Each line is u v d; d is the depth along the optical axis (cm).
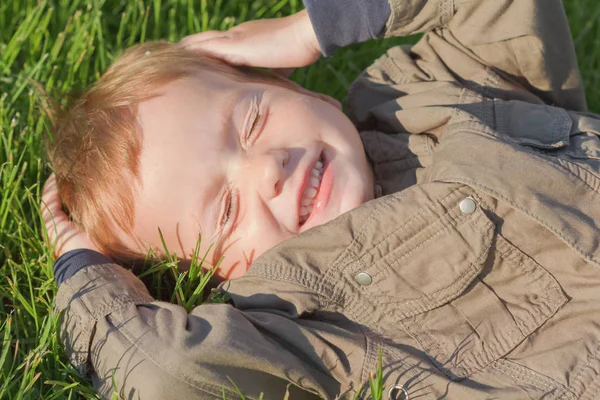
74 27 296
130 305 195
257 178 198
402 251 189
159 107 209
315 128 208
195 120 206
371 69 241
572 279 186
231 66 235
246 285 199
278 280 193
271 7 322
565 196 183
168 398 177
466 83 227
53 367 202
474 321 189
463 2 216
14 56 282
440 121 213
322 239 192
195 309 192
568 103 233
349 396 186
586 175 185
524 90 227
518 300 189
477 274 187
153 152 204
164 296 225
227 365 179
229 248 205
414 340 189
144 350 182
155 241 213
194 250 206
